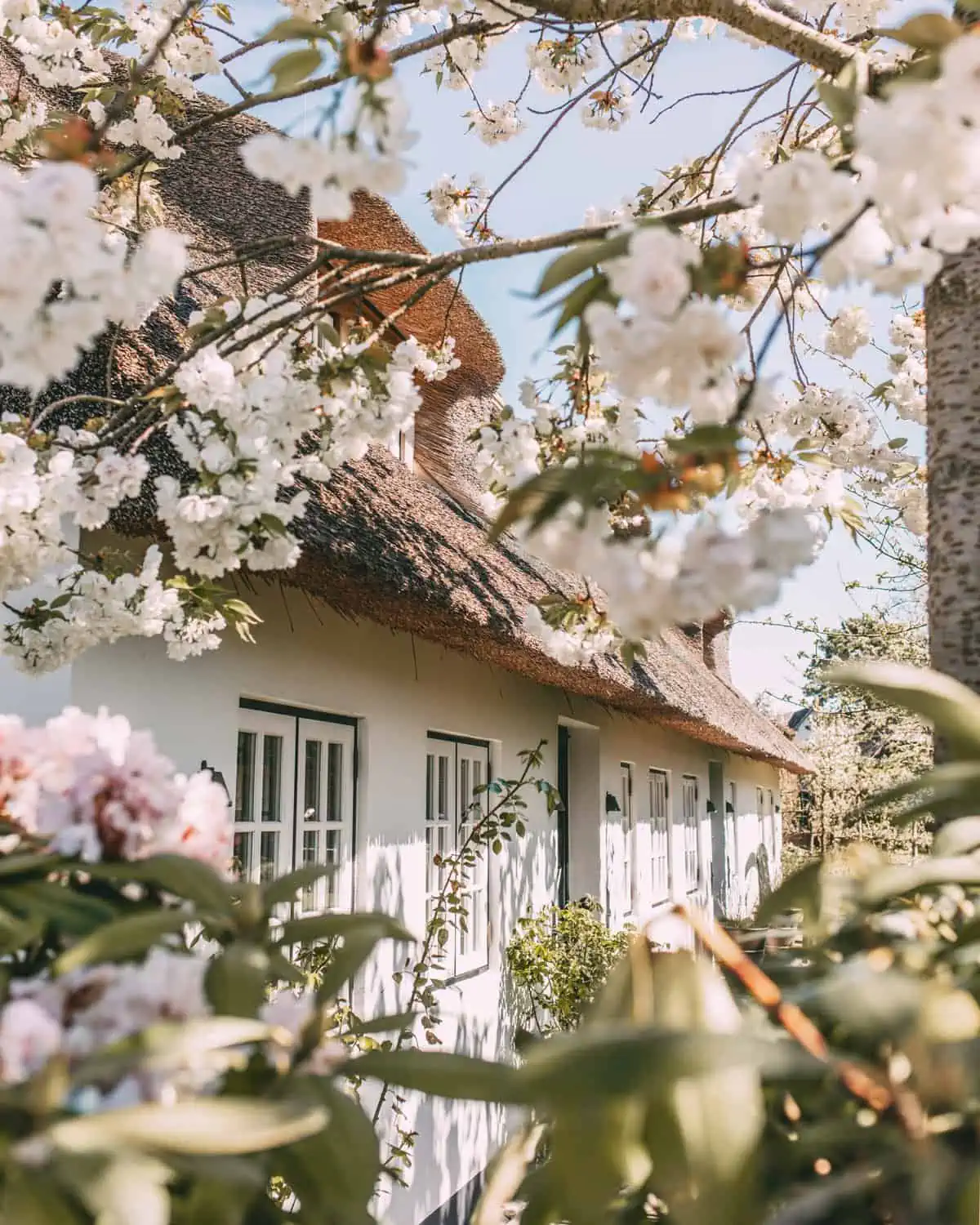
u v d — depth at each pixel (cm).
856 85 156
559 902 837
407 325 690
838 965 97
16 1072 77
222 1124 69
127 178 336
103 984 92
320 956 388
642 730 1041
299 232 555
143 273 124
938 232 113
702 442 110
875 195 110
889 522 525
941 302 209
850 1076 73
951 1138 71
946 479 205
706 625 1448
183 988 91
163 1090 83
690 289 116
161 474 289
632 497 229
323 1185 84
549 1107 62
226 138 581
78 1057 79
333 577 358
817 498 331
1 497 205
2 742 126
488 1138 594
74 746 127
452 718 587
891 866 98
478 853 568
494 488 314
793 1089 86
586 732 885
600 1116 71
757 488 333
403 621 439
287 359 244
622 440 302
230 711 379
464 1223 552
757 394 115
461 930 591
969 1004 71
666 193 408
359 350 250
